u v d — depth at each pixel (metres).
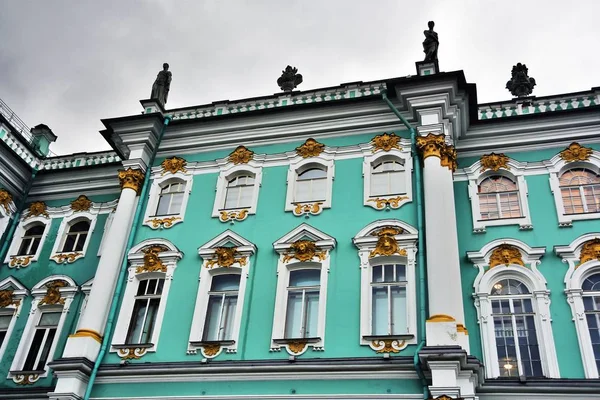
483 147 21.28
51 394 17.86
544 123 20.97
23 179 25.77
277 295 18.58
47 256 23.80
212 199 21.64
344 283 18.31
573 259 18.25
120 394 18.02
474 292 18.28
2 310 22.89
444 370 15.46
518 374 16.97
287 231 19.95
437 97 20.52
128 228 21.45
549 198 19.70
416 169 19.84
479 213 19.98
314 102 21.88
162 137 23.36
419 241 18.28
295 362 16.97
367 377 16.42
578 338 17.02
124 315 19.67
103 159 25.94
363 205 19.81
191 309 19.19
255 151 22.36
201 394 17.34
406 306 17.58
